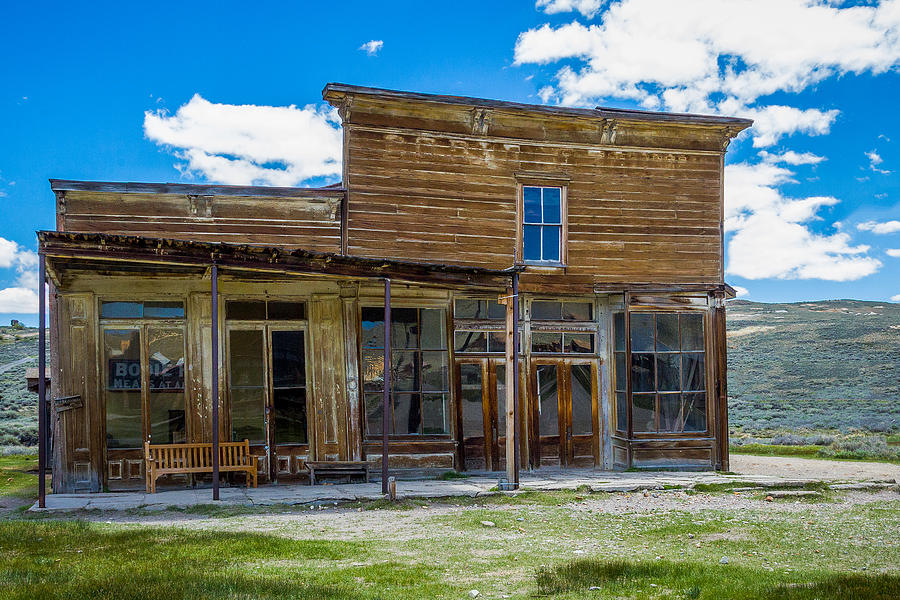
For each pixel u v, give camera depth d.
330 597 6.12
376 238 15.17
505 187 16.27
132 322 13.88
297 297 14.70
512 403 13.42
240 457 13.74
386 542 8.90
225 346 14.25
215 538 8.64
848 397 53.66
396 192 15.40
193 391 13.98
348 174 15.10
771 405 50.62
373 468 14.93
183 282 14.09
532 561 7.99
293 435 14.53
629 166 17.16
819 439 27.09
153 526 9.66
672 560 8.20
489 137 16.17
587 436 16.89
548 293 16.53
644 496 13.26
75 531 9.02
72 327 13.51
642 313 16.77
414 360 15.46
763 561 8.29
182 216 14.12
